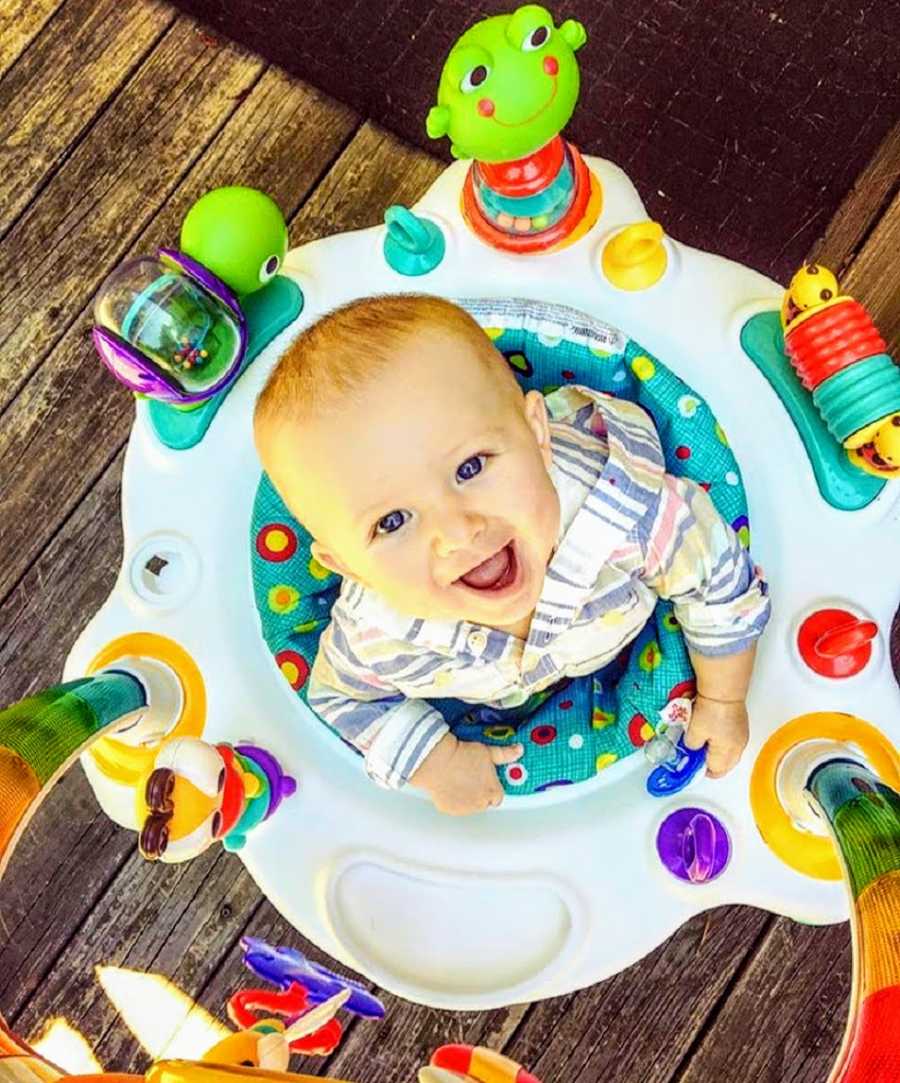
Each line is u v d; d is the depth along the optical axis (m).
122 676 0.94
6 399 1.36
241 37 1.39
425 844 0.98
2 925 1.26
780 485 1.00
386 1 1.37
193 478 1.04
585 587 0.91
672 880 0.95
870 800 0.73
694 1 1.33
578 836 0.97
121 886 1.26
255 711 1.01
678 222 1.31
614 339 1.00
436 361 0.77
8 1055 0.55
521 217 1.01
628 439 0.92
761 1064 1.18
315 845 0.98
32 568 1.33
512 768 1.00
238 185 1.36
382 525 0.78
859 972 0.57
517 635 0.95
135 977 1.24
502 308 1.00
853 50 1.31
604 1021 1.20
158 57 1.39
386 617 0.92
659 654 0.99
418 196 1.35
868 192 1.29
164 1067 0.50
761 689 0.97
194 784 0.82
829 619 0.96
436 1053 0.67
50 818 1.27
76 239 1.38
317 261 1.07
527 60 0.85
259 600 1.02
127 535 1.04
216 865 1.25
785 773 0.94
